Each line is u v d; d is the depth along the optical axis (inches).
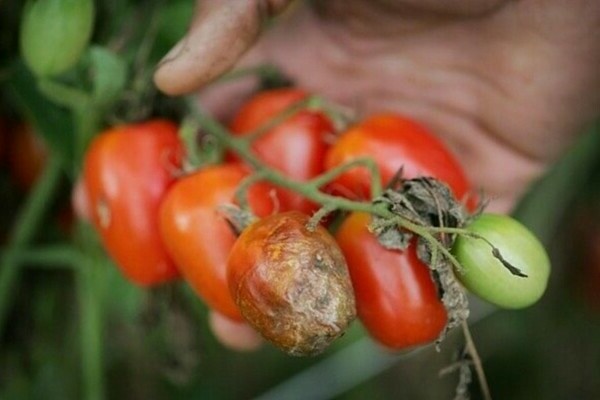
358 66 25.3
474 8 23.9
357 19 24.8
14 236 25.6
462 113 25.2
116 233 21.3
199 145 22.0
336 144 20.9
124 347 31.2
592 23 23.6
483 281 17.9
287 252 16.8
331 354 35.9
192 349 25.8
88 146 22.9
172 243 20.1
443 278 17.8
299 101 21.7
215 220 19.6
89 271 25.7
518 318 38.3
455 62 24.8
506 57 24.5
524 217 33.9
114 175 21.2
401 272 18.6
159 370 30.2
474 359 18.1
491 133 25.3
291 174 21.5
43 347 28.6
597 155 33.0
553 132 25.0
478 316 36.4
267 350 37.1
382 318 18.8
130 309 29.0
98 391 26.1
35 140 26.3
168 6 24.5
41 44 21.1
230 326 23.6
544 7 23.6
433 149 20.5
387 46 25.0
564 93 24.5
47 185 25.4
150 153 21.3
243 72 23.7
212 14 19.9
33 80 24.2
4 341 28.1
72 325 28.9
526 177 25.6
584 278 36.2
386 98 25.6
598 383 38.0
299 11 25.0
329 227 19.5
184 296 25.4
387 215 17.9
